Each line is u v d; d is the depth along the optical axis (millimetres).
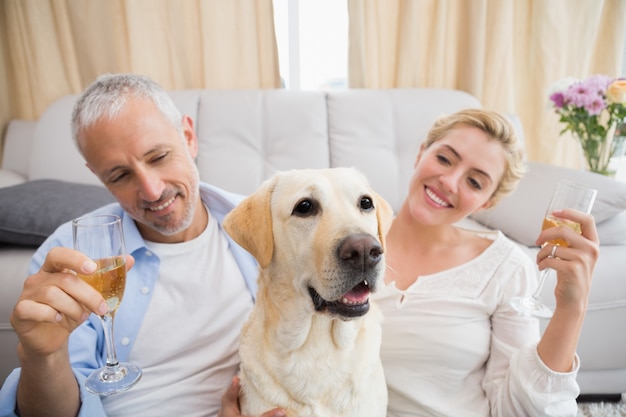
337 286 870
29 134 2686
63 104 2531
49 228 1773
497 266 1184
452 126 1241
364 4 2828
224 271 1224
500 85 2947
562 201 1153
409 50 2869
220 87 2865
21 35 2781
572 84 2408
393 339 1165
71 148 2404
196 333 1139
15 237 1800
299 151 2486
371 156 2520
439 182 1186
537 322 1197
